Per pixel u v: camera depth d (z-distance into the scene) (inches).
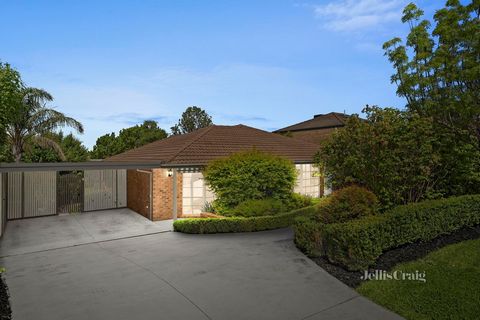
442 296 281.4
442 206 434.9
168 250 442.9
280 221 573.0
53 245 478.3
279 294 301.9
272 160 635.5
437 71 617.3
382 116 474.6
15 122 800.3
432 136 483.8
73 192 737.6
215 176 609.0
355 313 267.4
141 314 266.2
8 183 653.9
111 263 392.8
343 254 356.8
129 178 797.2
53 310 273.7
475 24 540.7
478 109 540.4
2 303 284.5
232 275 347.6
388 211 398.3
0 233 514.0
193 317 261.1
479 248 386.6
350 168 488.4
